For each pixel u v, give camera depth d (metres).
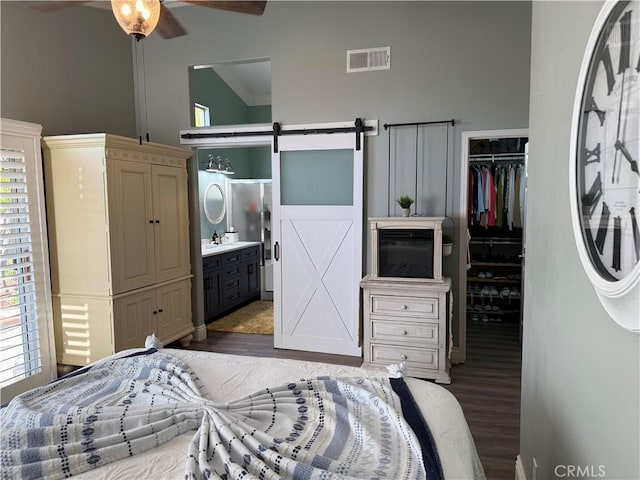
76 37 3.76
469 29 3.58
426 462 1.25
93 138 3.21
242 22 4.07
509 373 3.57
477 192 4.94
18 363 3.12
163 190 3.90
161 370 1.85
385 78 3.78
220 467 1.24
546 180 1.65
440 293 3.32
